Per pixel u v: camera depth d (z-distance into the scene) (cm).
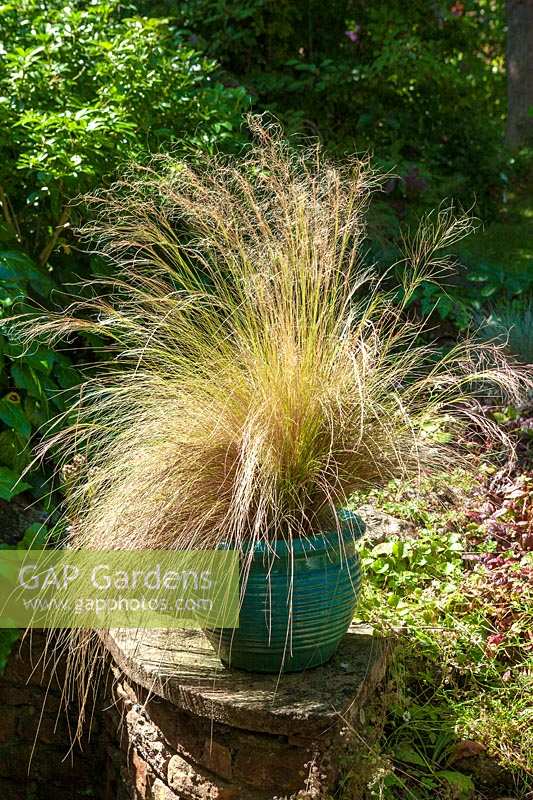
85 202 364
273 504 229
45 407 333
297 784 225
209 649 257
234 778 233
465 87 710
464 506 334
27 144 353
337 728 222
